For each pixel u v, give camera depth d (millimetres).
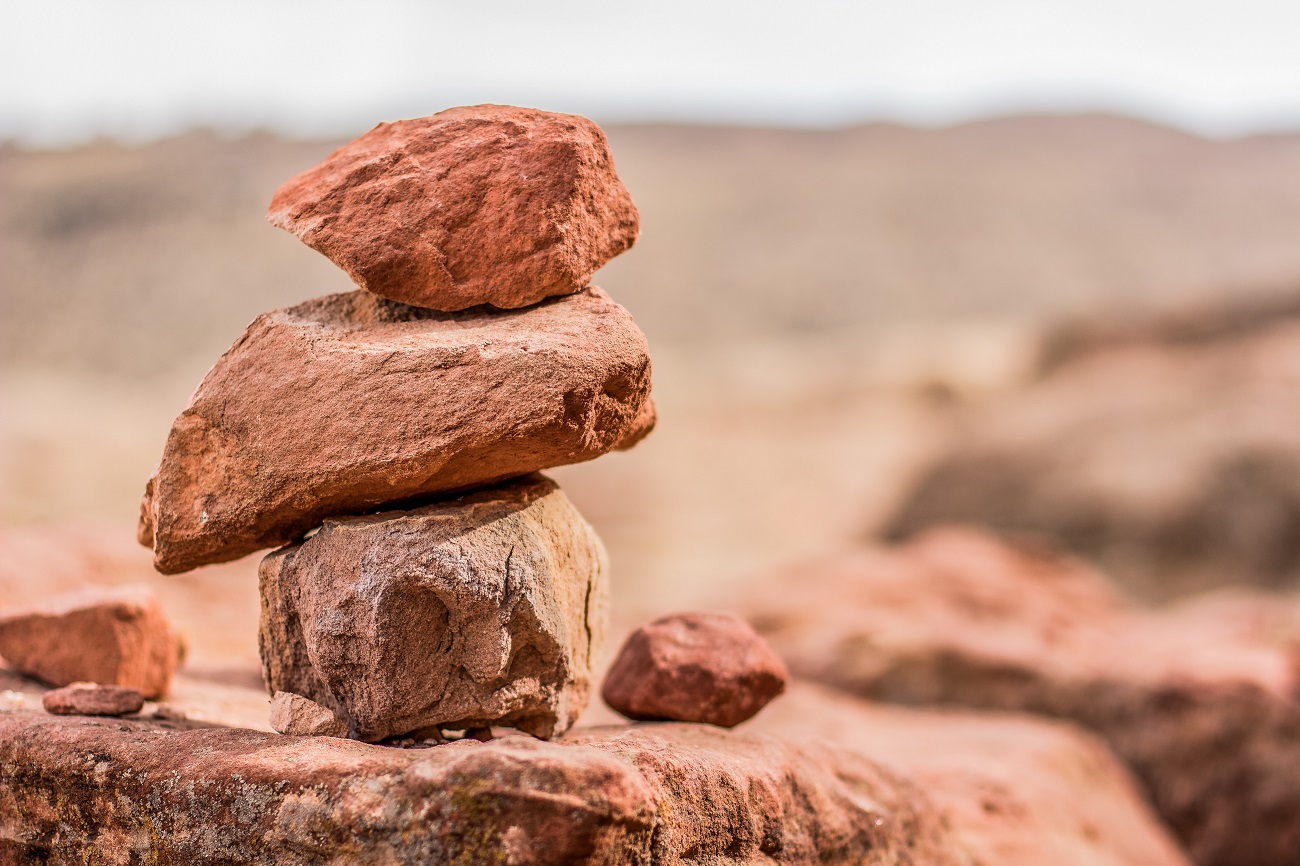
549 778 1626
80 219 22109
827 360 31453
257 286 21906
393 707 2006
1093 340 19844
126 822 1889
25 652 2686
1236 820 4535
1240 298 19344
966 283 42125
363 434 1988
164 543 2148
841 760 2607
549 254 2121
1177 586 12852
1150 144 60469
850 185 51344
